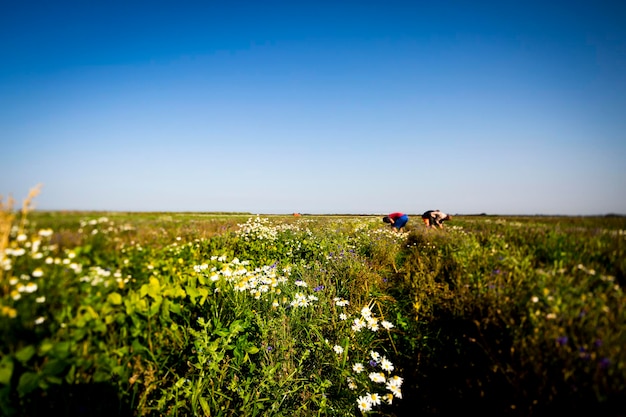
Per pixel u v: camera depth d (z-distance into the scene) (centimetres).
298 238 829
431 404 247
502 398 213
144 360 242
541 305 232
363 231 993
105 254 289
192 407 232
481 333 253
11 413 165
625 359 167
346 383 285
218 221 819
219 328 285
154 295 260
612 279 229
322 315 359
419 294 400
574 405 169
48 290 193
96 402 196
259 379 276
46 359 181
